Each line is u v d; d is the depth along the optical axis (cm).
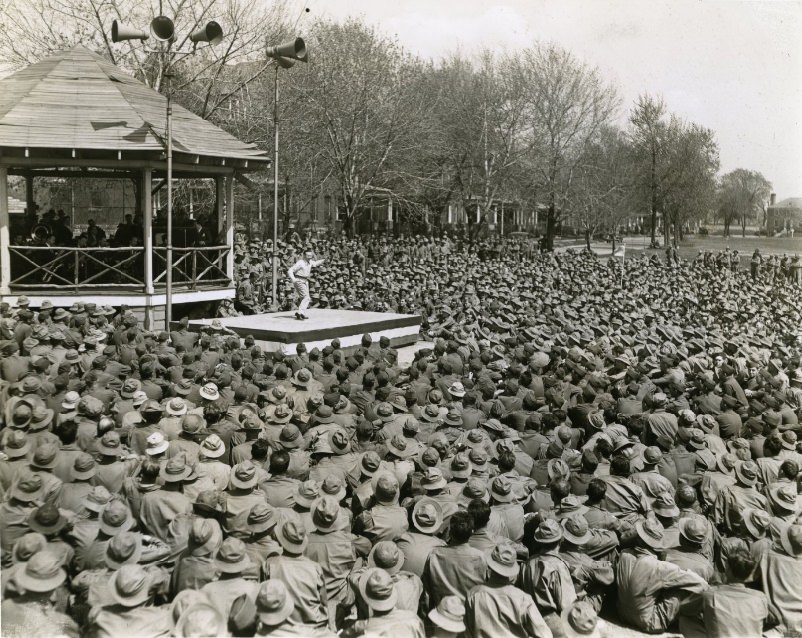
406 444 879
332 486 720
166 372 1209
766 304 3412
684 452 918
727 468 901
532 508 789
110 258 2131
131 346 1396
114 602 523
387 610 557
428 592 641
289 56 2011
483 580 620
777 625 685
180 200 3775
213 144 2142
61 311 1708
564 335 1981
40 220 2222
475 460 849
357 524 701
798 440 1076
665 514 737
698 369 1564
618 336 1981
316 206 6044
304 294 2078
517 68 5434
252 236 4588
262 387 1141
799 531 701
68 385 1028
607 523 720
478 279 3259
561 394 1216
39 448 745
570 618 585
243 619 520
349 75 4538
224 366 1224
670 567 662
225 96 3853
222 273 2236
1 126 1862
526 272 3644
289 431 847
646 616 661
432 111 5272
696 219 6525
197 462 783
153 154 1931
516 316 2402
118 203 2900
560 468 836
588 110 5516
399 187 5375
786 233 6322
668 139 5556
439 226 6016
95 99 2047
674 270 4131
